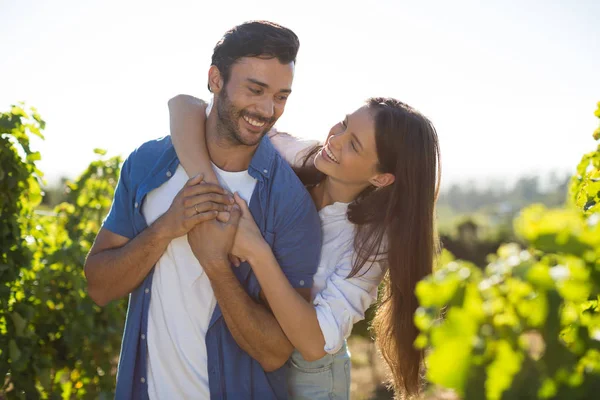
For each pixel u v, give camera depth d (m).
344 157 2.45
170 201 2.31
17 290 3.99
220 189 2.18
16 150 3.77
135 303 2.28
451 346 0.91
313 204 2.43
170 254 2.24
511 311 0.97
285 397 2.38
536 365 0.92
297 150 2.73
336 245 2.50
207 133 2.37
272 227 2.32
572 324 1.04
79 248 4.38
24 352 3.80
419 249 2.47
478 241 12.12
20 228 3.90
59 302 4.29
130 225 2.35
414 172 2.46
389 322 2.54
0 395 3.81
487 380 0.89
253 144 2.26
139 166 2.35
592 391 0.91
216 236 2.15
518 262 1.00
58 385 4.30
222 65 2.23
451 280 0.99
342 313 2.32
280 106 2.25
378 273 2.51
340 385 2.54
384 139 2.42
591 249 0.95
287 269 2.32
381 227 2.45
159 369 2.23
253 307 2.20
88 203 4.86
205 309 2.24
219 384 2.22
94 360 4.43
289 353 2.29
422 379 2.53
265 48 2.17
